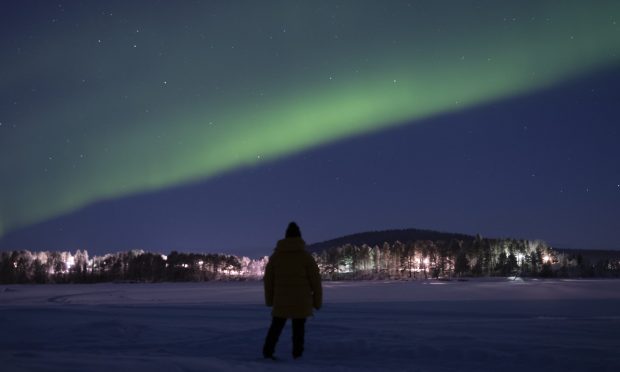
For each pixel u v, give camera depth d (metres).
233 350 7.63
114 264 170.62
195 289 81.56
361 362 6.65
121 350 7.62
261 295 50.59
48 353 5.69
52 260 167.25
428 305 26.02
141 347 8.02
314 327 9.84
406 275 165.50
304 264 7.14
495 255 158.75
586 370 6.13
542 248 158.88
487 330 10.44
